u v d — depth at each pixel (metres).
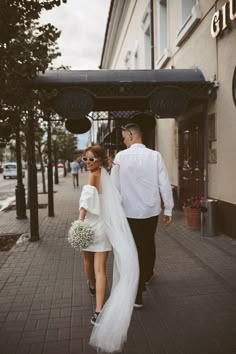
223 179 7.23
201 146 8.59
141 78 7.80
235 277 4.81
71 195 17.98
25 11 4.75
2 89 5.39
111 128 16.66
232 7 6.40
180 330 3.42
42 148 18.59
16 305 4.10
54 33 5.36
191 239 6.98
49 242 7.30
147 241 3.98
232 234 6.89
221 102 7.23
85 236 3.55
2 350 3.13
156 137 13.71
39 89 7.26
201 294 4.27
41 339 3.31
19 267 5.58
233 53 6.61
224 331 3.38
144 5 14.49
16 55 5.04
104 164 3.70
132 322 3.60
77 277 5.04
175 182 11.19
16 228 9.07
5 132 6.75
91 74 7.86
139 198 3.86
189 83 7.66
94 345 3.08
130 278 3.32
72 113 7.68
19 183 10.60
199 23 8.34
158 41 12.33
